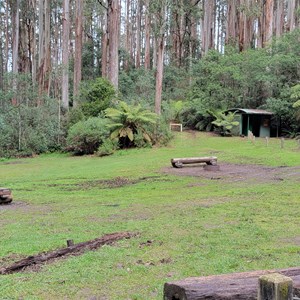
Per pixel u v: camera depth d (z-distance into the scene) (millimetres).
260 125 30328
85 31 47125
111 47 29438
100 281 4172
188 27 47125
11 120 26844
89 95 29641
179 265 4609
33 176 15891
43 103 29625
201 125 32688
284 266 4375
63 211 8609
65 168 18672
